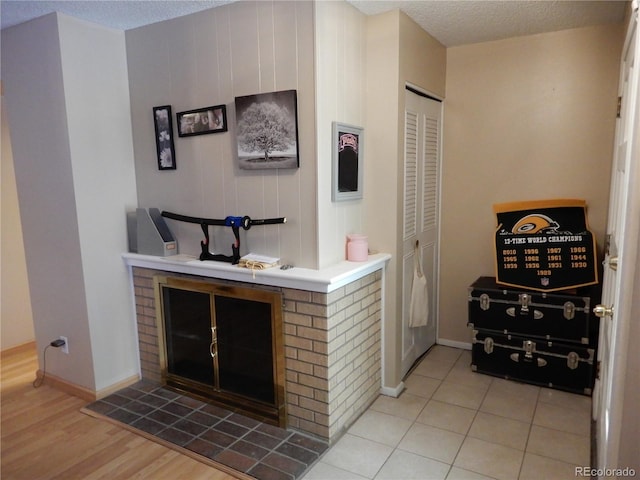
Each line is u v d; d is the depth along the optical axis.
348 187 2.47
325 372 2.20
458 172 3.29
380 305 2.69
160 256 2.69
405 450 2.22
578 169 2.91
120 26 2.68
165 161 2.72
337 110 2.32
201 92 2.52
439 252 3.45
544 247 2.80
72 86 2.51
